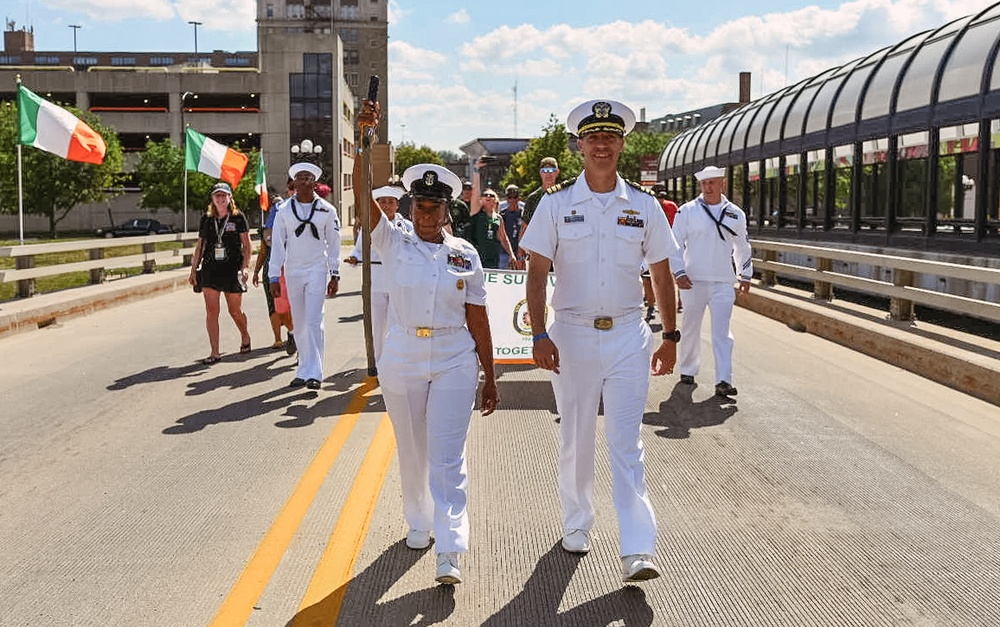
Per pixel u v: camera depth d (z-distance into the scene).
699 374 10.27
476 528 5.32
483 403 4.75
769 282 17.91
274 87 79.88
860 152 19.12
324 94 80.25
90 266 17.33
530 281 4.68
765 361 11.09
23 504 5.73
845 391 9.29
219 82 79.25
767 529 5.35
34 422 7.87
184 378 9.77
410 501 4.91
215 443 7.12
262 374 9.98
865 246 18.75
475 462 6.66
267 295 11.44
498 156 144.00
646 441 7.37
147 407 8.41
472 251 4.65
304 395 8.86
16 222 75.19
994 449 7.11
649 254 4.73
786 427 7.80
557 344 4.74
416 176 4.64
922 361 10.09
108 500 5.79
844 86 20.38
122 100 82.25
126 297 17.36
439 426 4.51
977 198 14.34
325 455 6.75
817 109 21.50
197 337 12.88
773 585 4.56
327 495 5.86
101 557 4.86
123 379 9.75
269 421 7.82
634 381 4.60
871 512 5.66
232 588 4.46
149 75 78.62
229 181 25.59
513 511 5.61
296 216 8.92
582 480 4.89
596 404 4.74
